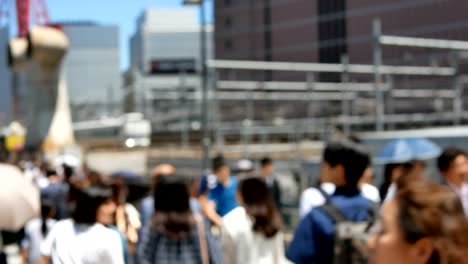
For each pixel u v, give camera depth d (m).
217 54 51.19
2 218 6.96
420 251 1.79
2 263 7.73
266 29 46.91
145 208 6.32
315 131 23.44
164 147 32.53
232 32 50.28
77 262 5.13
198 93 31.41
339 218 3.72
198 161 21.22
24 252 8.72
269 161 11.44
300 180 13.20
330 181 4.00
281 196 12.33
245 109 27.97
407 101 24.05
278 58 45.81
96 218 5.23
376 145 11.88
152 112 36.69
